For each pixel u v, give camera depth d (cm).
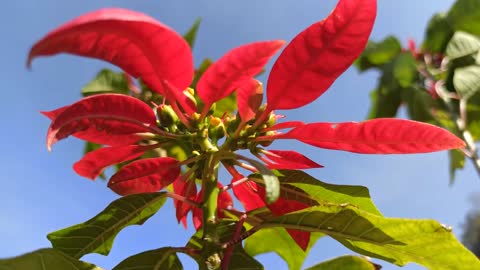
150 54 39
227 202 48
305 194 45
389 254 43
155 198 44
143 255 42
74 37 35
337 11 40
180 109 46
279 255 56
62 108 43
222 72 41
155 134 44
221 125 45
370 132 42
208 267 40
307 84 42
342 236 43
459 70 104
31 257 39
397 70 116
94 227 44
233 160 46
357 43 40
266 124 45
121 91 64
